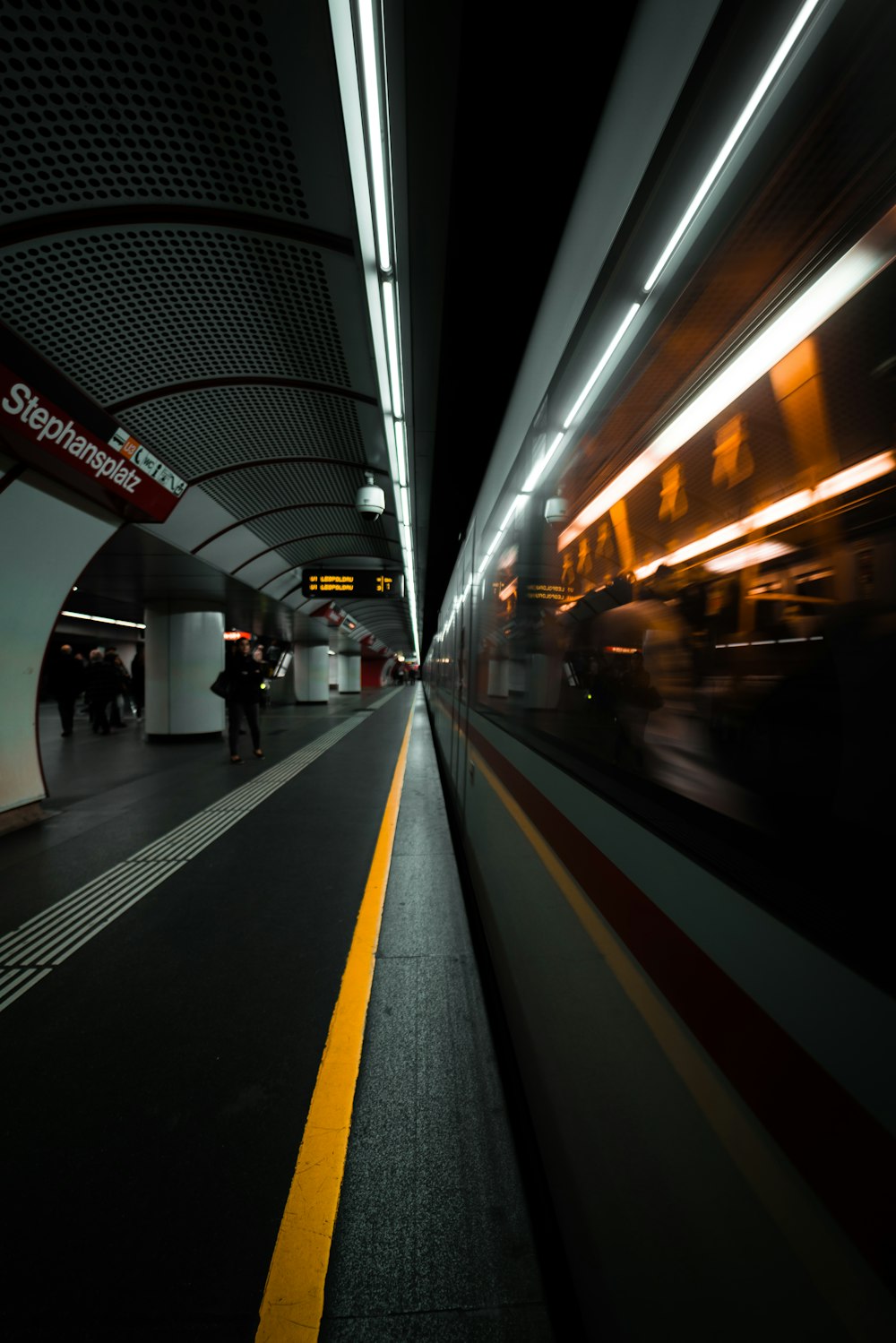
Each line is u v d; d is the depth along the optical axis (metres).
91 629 22.66
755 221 0.94
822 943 0.66
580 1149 1.29
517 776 2.29
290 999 2.48
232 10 2.22
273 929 3.12
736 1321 0.72
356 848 4.48
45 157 2.89
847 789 0.69
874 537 0.80
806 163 0.86
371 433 5.73
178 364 4.58
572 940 1.46
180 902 3.46
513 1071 2.03
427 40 2.06
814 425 0.95
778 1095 0.69
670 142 1.03
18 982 2.61
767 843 0.78
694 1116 0.85
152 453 5.44
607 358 1.41
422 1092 1.96
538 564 2.12
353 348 4.34
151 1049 2.16
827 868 0.68
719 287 1.04
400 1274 1.38
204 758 8.64
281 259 3.50
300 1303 1.31
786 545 0.97
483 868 3.03
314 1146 1.73
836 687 0.78
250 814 5.43
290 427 5.79
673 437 1.29
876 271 0.83
